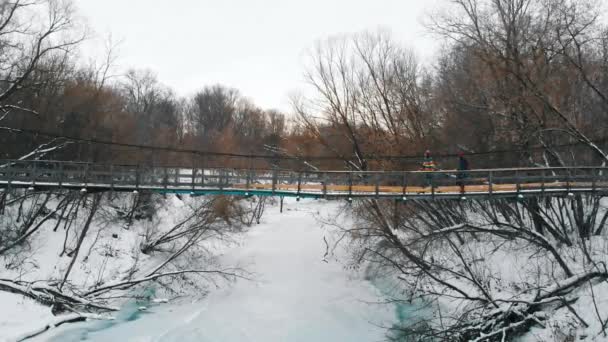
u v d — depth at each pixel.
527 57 18.03
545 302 13.20
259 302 18.64
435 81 26.81
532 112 17.83
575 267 15.54
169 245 23.94
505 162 21.84
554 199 21.83
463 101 20.83
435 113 25.17
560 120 17.52
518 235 16.34
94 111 26.30
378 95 24.88
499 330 12.64
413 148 23.36
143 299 18.78
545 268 16.31
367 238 21.27
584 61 17.88
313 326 16.47
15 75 22.30
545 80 17.38
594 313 12.71
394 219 20.55
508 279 16.89
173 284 20.30
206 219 23.52
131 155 28.16
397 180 21.05
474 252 19.41
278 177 17.28
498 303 14.67
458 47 21.25
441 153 24.12
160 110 56.34
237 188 16.92
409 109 24.06
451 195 15.78
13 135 22.50
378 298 18.92
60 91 25.69
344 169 26.38
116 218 24.78
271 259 24.38
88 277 19.14
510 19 18.94
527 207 17.98
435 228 21.02
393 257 20.17
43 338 14.20
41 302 15.45
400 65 26.09
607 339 11.48
